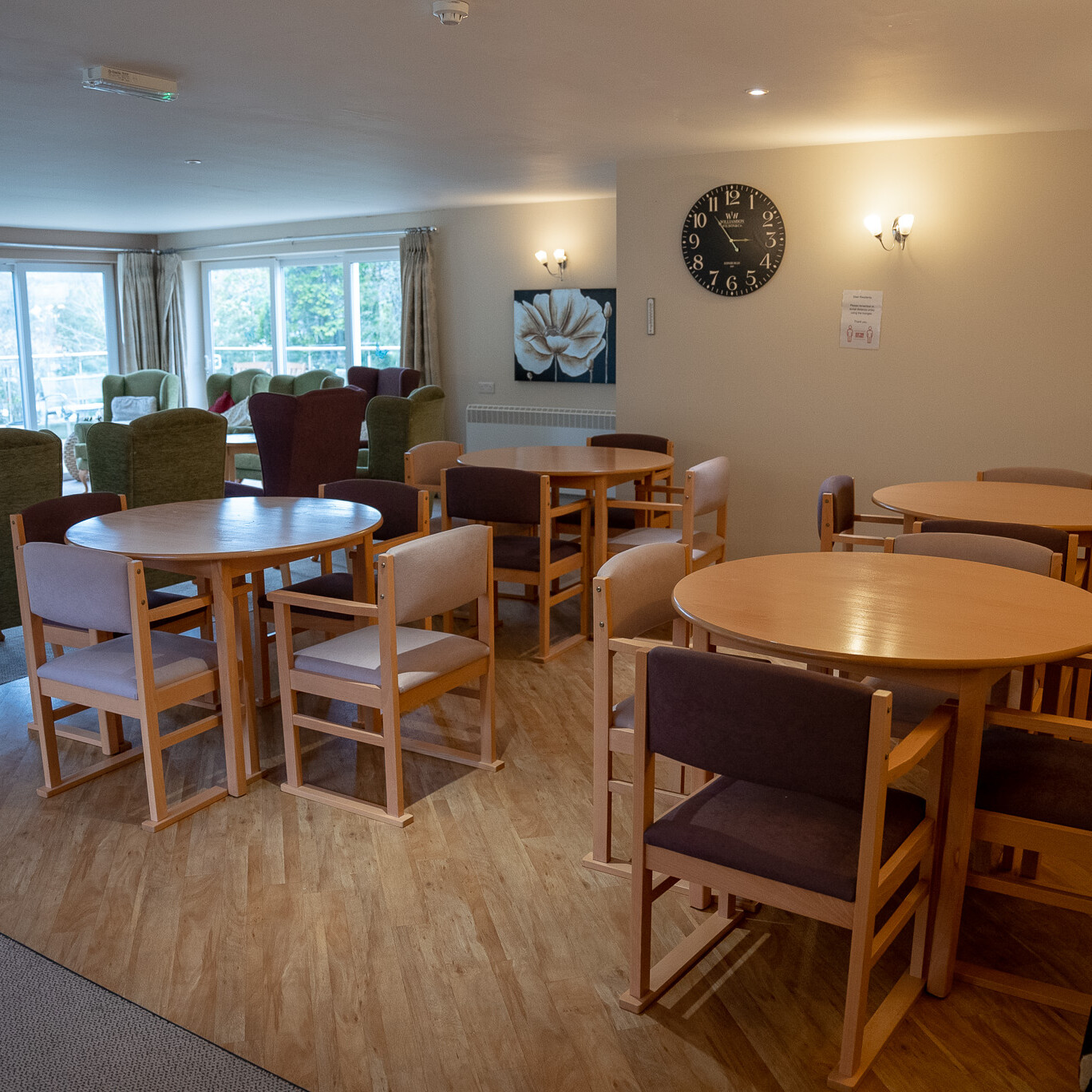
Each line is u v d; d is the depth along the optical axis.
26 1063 1.86
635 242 5.77
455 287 8.98
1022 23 3.06
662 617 2.60
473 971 2.14
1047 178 4.78
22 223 9.73
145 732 2.70
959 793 1.90
